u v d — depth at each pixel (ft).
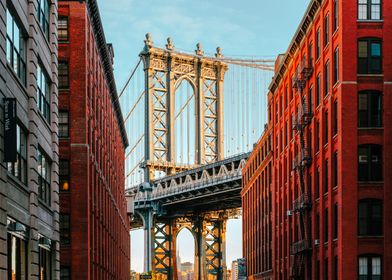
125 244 417.28
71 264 184.24
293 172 237.86
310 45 216.95
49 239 129.18
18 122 104.83
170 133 524.11
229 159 440.86
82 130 188.14
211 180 447.42
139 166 520.01
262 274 314.14
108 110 277.23
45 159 131.13
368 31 177.17
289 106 248.52
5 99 92.48
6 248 93.25
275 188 278.87
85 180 187.11
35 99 114.93
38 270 118.52
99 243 226.38
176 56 531.50
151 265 517.96
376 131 174.91
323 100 195.72
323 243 192.03
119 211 347.56
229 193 460.96
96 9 204.85
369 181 172.96
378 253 170.19
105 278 249.55
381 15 178.09
